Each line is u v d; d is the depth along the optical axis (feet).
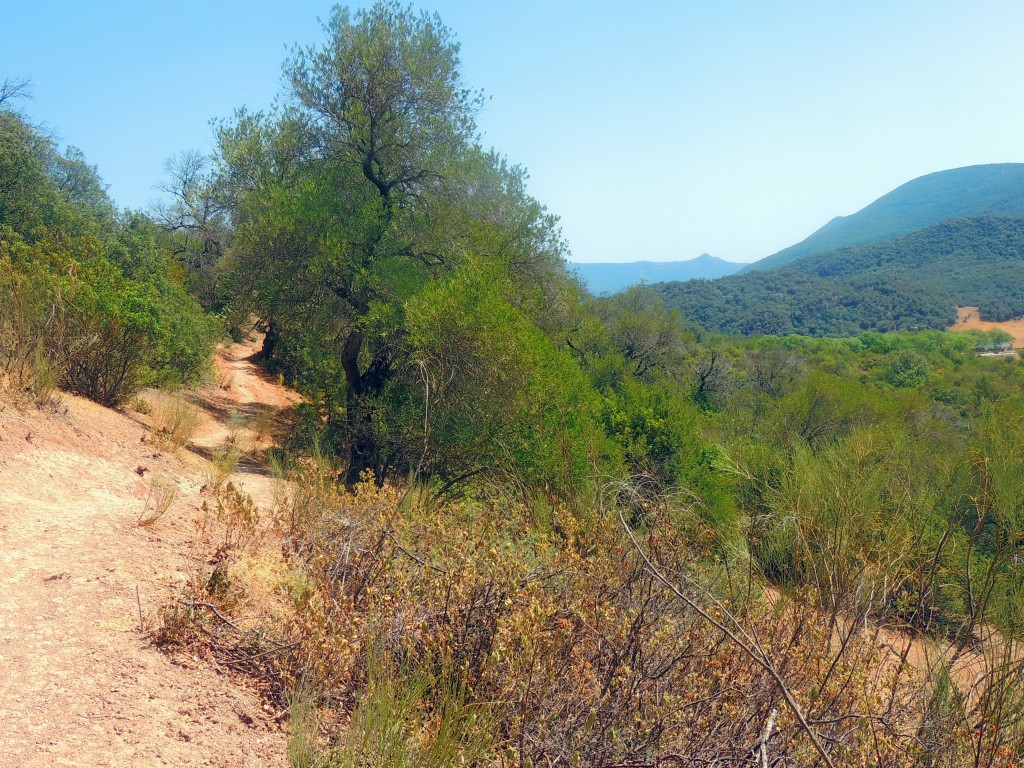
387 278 38.96
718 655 9.48
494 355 30.86
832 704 8.97
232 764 7.56
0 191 54.70
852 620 9.86
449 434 30.27
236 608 11.28
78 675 8.48
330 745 8.08
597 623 9.89
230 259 44.45
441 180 44.19
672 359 97.04
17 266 29.01
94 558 12.53
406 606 10.57
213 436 39.42
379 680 8.58
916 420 37.96
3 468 16.84
